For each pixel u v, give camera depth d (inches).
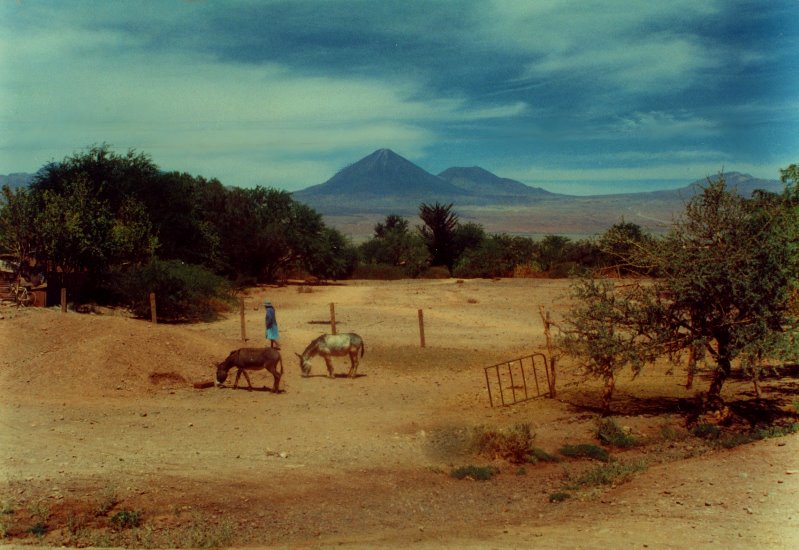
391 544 327.0
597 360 632.4
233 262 2208.4
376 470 481.1
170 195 1785.2
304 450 524.1
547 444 549.0
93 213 1401.3
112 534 350.3
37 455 479.2
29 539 341.1
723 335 609.6
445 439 561.3
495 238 3019.2
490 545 313.9
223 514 388.8
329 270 2420.0
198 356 850.1
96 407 653.3
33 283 1288.1
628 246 656.4
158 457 486.9
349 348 818.8
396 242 3068.4
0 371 775.7
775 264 570.3
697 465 437.1
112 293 1413.6
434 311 1521.9
